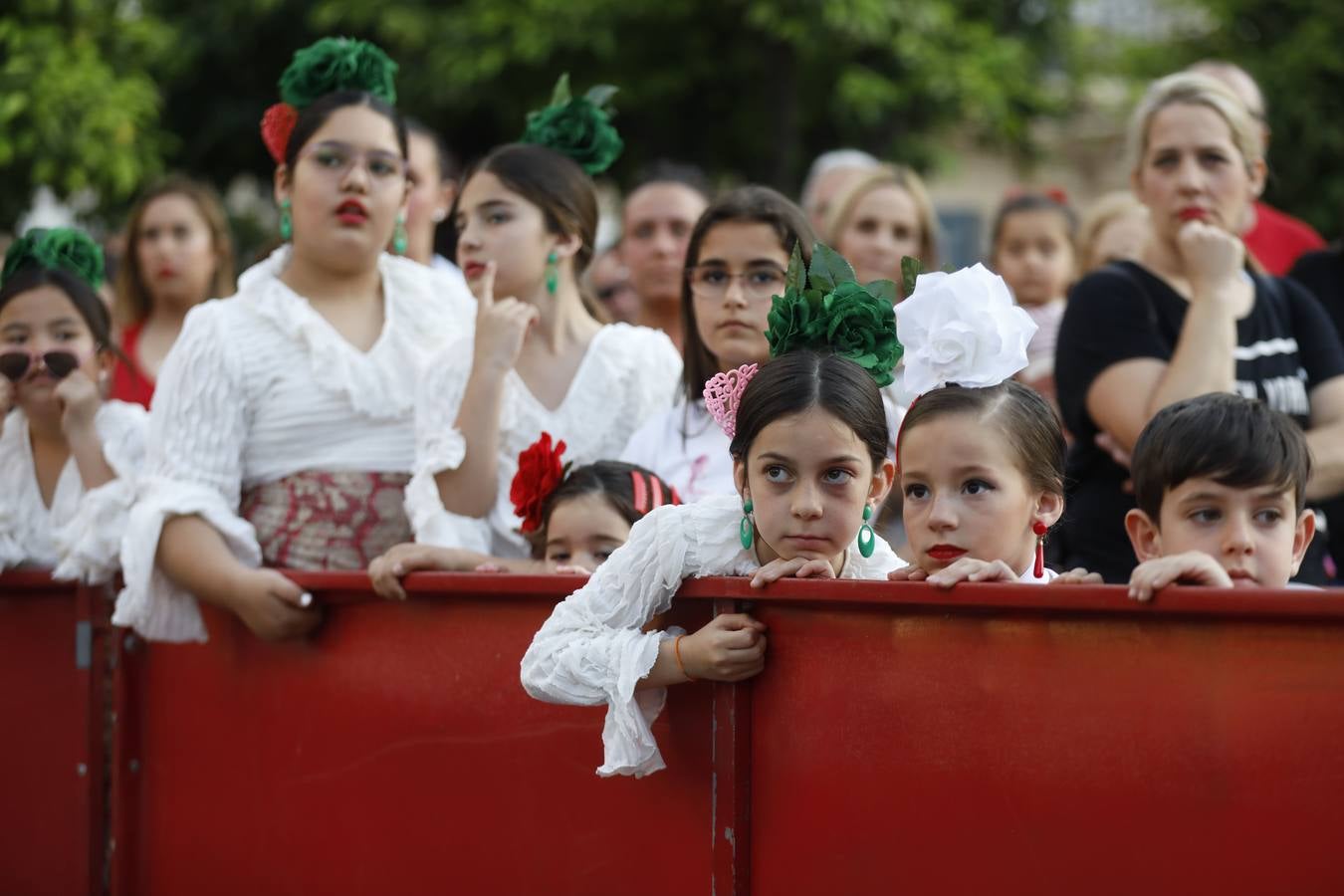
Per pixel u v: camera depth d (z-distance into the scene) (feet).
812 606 14.88
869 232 29.84
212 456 21.44
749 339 20.36
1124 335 21.57
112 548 21.94
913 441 15.35
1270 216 30.58
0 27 52.80
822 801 14.83
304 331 22.00
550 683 15.62
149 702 21.74
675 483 20.75
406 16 64.69
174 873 21.33
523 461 19.38
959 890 13.91
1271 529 15.43
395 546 20.36
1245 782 12.30
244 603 19.71
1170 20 82.02
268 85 69.56
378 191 22.54
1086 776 13.14
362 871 19.04
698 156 69.67
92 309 24.23
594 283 34.27
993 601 13.42
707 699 15.72
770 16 62.03
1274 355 21.70
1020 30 72.59
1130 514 16.33
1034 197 33.14
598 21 63.26
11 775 22.93
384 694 18.85
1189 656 12.59
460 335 23.22
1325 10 66.13
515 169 22.80
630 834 16.38
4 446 24.11
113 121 52.44
